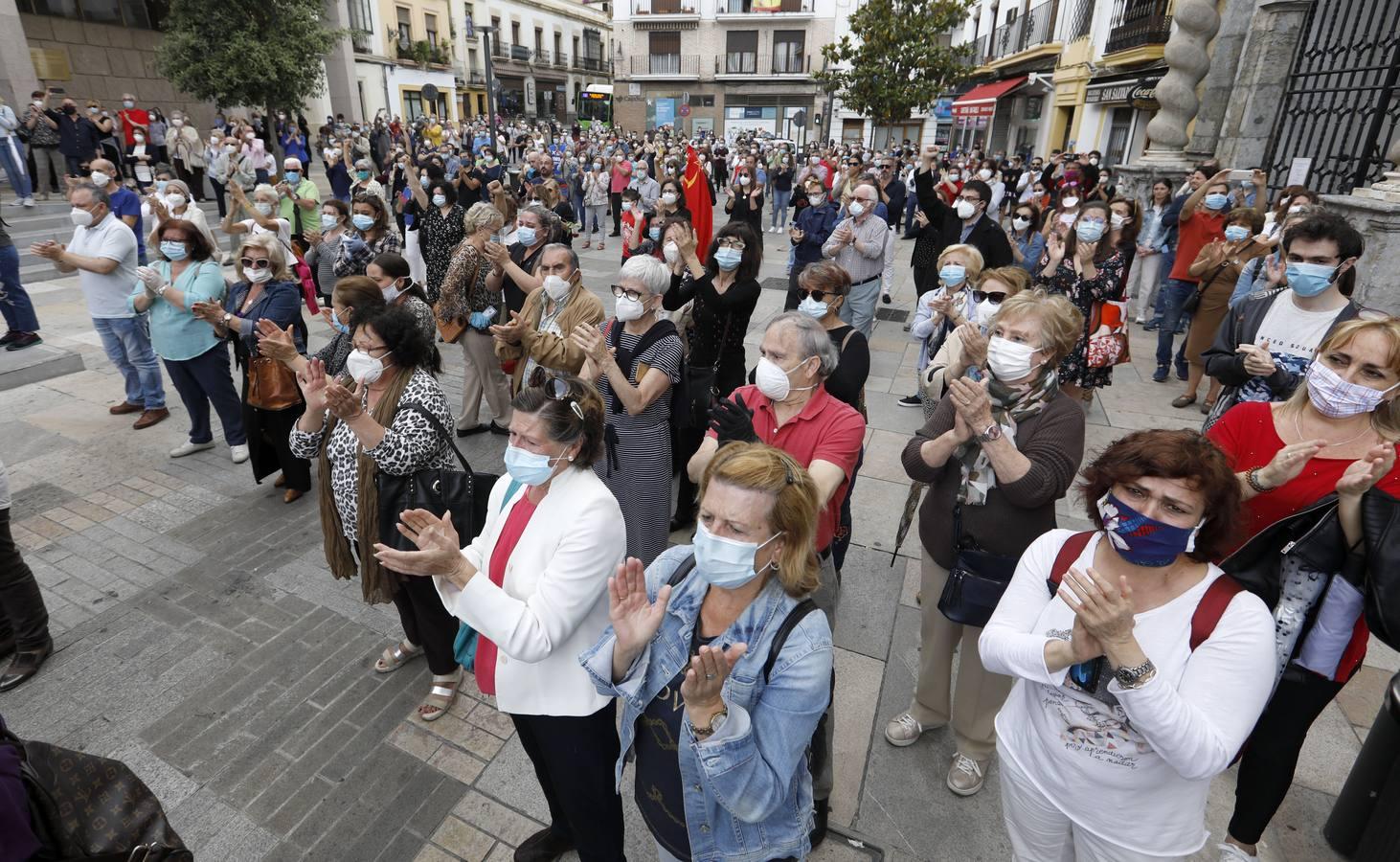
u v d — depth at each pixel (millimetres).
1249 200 8727
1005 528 2404
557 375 2139
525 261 5691
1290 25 9406
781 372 2486
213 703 3232
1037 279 5426
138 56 20859
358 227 6500
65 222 12414
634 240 8414
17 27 15773
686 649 1763
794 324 2512
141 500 4895
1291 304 3244
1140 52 15039
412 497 2908
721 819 1683
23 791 1386
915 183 7383
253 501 4910
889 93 23844
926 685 2900
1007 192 18312
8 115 12289
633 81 47281
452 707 3223
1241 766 2359
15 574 3266
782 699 1596
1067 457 2307
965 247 4875
